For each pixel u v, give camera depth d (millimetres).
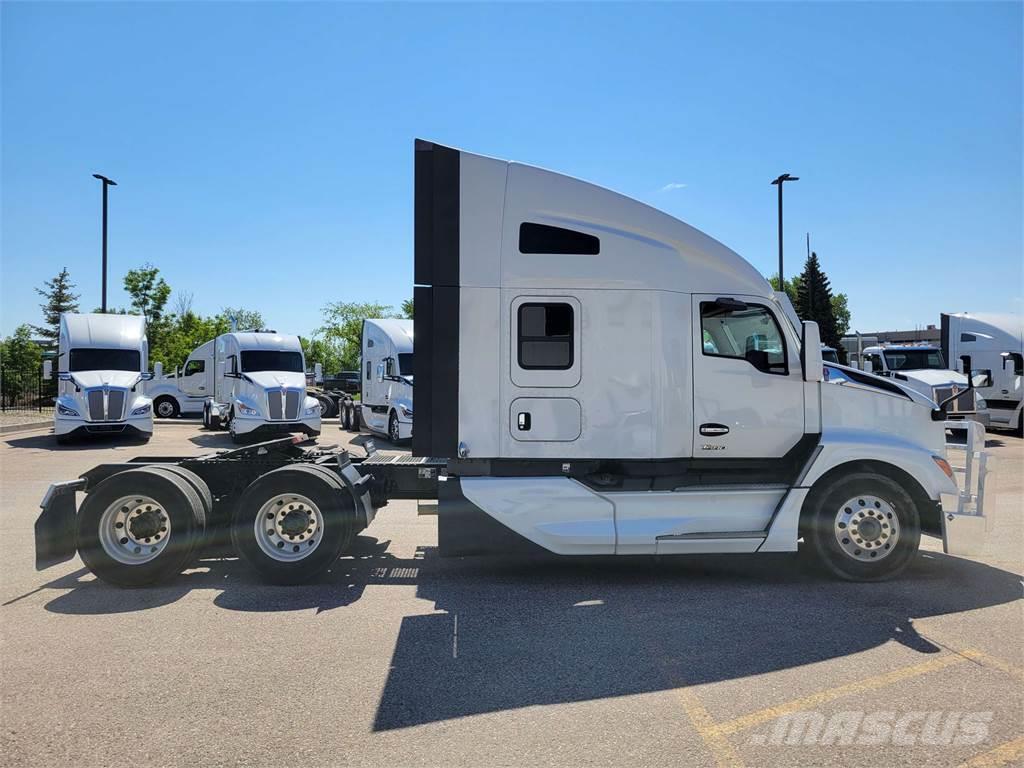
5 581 6562
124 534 6355
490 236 6406
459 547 6395
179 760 3426
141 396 19406
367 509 6875
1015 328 20094
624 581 6562
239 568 7004
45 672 4461
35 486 12016
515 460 6465
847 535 6469
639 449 6434
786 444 6645
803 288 48469
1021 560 7285
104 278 24734
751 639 5047
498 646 4922
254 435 19031
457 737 3658
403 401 17422
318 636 5117
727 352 6602
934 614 5578
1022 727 3756
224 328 48188
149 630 5238
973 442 6512
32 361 30109
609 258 6457
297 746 3561
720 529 6512
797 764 3414
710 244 6617
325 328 64875
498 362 6398
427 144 6418
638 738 3650
